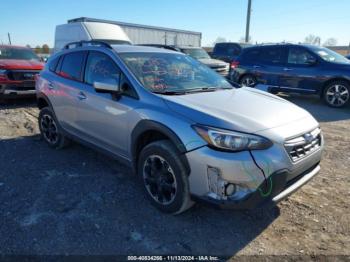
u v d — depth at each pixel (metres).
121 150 3.54
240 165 2.48
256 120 2.77
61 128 4.61
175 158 2.79
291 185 2.78
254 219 3.06
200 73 4.07
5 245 2.61
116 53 3.71
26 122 6.56
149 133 3.16
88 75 4.01
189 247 2.64
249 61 10.15
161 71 3.67
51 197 3.40
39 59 9.77
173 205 2.94
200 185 2.66
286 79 9.23
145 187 3.23
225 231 2.87
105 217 3.04
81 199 3.36
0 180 3.79
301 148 2.80
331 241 2.74
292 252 2.59
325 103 8.80
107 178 3.88
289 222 3.01
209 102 3.09
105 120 3.62
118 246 2.63
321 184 3.81
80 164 4.32
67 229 2.84
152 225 2.93
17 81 7.86
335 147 5.17
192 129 2.70
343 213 3.17
